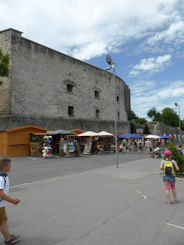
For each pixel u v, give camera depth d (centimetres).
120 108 4103
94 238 372
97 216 477
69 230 404
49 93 2577
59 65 2766
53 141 2294
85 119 3098
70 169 1233
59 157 1916
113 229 410
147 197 635
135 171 1127
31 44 2416
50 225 427
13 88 2153
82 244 351
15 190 727
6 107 2148
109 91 3778
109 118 3688
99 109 3456
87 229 409
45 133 2025
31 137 2030
